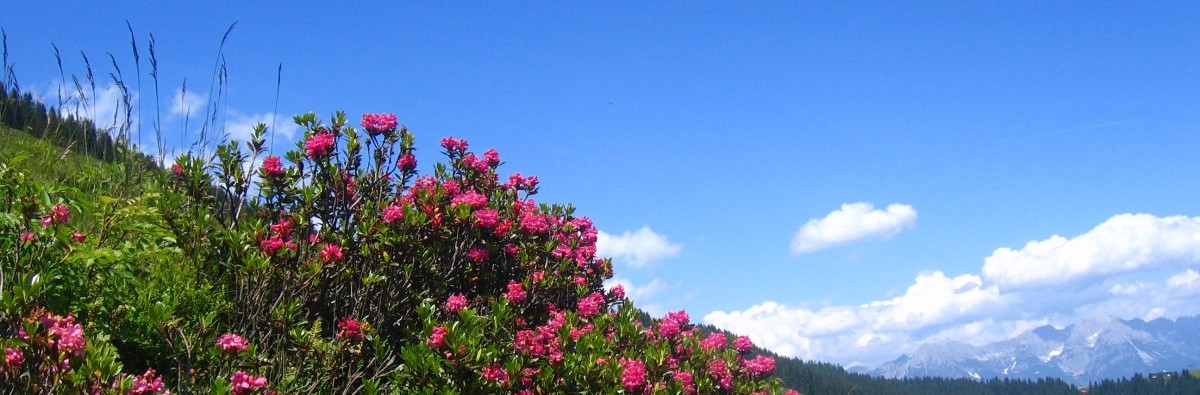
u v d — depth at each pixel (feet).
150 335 17.19
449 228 24.48
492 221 24.97
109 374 12.44
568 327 23.00
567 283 28.02
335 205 23.99
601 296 28.71
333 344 19.63
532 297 26.43
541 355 21.04
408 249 23.08
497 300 25.18
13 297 12.30
